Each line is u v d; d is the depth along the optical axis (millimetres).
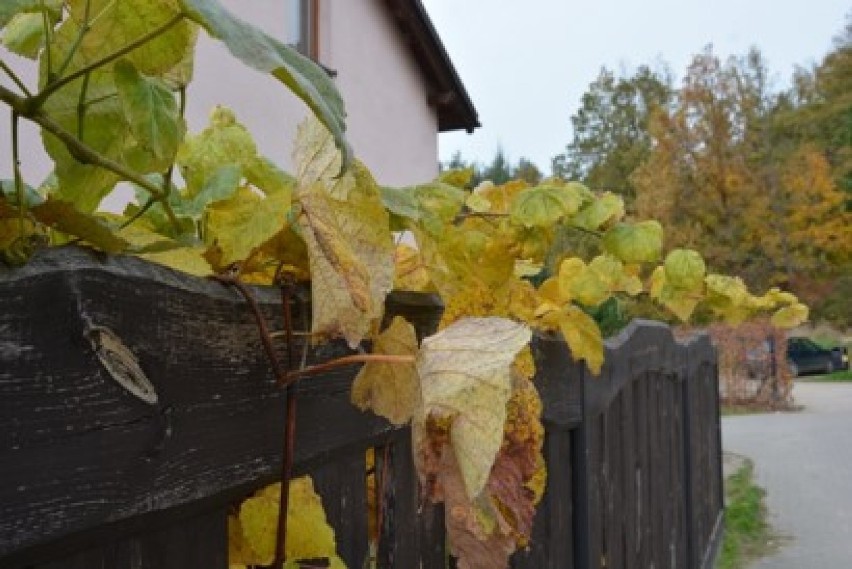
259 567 832
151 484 609
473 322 676
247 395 728
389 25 8516
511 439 1032
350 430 927
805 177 28219
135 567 628
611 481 2488
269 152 5941
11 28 731
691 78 27797
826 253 29609
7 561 516
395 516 1093
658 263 1922
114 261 598
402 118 8773
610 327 3338
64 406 539
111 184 701
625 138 37188
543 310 1637
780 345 16781
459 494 663
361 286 698
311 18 7070
